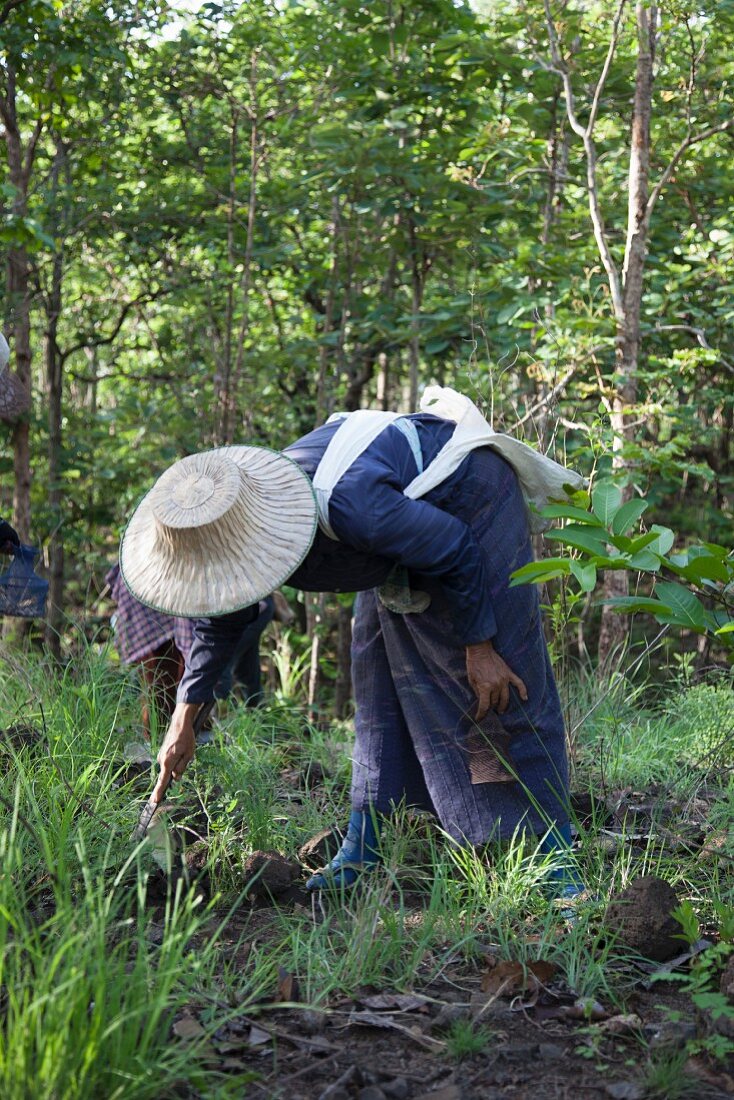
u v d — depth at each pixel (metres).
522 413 6.44
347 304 9.51
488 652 2.93
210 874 3.07
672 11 6.34
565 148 8.26
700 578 2.64
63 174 10.49
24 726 3.76
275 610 6.05
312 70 9.30
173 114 10.53
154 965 2.40
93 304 12.33
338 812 3.78
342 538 2.73
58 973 2.10
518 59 7.67
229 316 9.86
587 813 3.71
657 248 8.55
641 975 2.58
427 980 2.52
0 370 3.87
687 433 6.83
